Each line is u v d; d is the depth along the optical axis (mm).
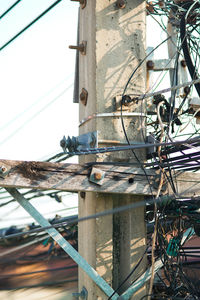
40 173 4891
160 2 7062
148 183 5473
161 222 6039
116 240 5750
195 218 5805
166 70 6738
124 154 5676
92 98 5723
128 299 5328
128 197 5684
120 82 5820
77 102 6352
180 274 5805
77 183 5074
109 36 5852
